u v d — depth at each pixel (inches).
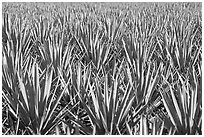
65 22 424.2
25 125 172.9
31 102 164.6
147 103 178.1
